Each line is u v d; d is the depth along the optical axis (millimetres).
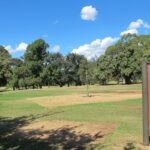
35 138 11047
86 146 9555
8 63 80062
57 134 11531
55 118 15461
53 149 9453
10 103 26312
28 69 89188
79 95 35406
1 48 88688
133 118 14352
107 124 13008
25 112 19031
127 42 76938
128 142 9719
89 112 17266
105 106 20312
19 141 10695
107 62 78375
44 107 21703
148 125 9320
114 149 9047
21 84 85312
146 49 75688
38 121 14891
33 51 92625
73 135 11203
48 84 94438
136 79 78562
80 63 97062
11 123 14703
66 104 23453
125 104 21469
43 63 93250
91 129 12109
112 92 40906
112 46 78250
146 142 9328
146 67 9188
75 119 14734
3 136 11625
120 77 79188
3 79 78000
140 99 25891
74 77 99188
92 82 83000
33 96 36469
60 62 97000
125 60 75938
